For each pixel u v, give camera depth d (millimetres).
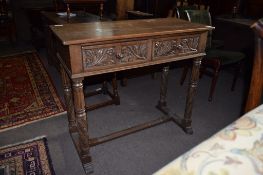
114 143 1696
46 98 2318
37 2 4328
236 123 749
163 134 1800
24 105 2186
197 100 2330
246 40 2738
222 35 2988
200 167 573
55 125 1892
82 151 1397
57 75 2889
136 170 1455
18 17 4355
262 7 3039
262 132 690
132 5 3803
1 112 2064
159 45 1326
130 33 1223
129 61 1266
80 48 1104
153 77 2830
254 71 1021
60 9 3090
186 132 1798
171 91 2529
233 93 2498
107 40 1141
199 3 3742
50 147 1643
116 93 2182
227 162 582
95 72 1188
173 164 601
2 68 3086
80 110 1274
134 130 1712
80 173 1430
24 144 1654
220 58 2213
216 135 699
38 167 1454
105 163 1508
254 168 569
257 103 1067
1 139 1714
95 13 3242
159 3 3773
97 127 1883
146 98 2367
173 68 3184
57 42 1385
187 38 1415
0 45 4199
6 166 1452
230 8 3404
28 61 3383
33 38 3922
